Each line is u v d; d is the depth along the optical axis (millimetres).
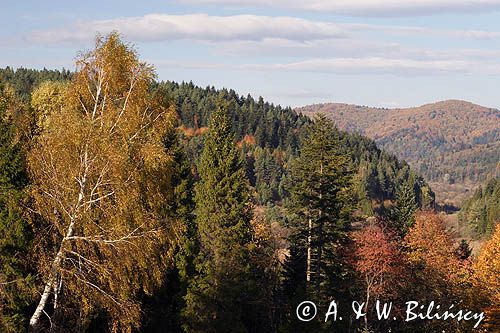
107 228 19109
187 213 38250
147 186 19969
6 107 21375
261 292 40656
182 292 35625
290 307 32125
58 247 19734
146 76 20000
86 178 19047
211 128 42594
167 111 20484
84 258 18641
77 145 18625
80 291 19203
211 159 41406
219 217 39844
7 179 19438
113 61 19641
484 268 38281
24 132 21547
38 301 22484
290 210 41344
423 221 45344
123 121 19297
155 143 19688
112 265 19047
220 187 40375
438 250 42906
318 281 39188
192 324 33062
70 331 21078
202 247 40688
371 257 36156
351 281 38875
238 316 34219
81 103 20062
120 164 18578
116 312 19641
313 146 41344
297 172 42031
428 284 39500
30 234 19750
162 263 21500
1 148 19594
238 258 38531
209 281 34094
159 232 19594
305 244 40812
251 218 43781
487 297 37250
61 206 18891
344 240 40219
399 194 59219
